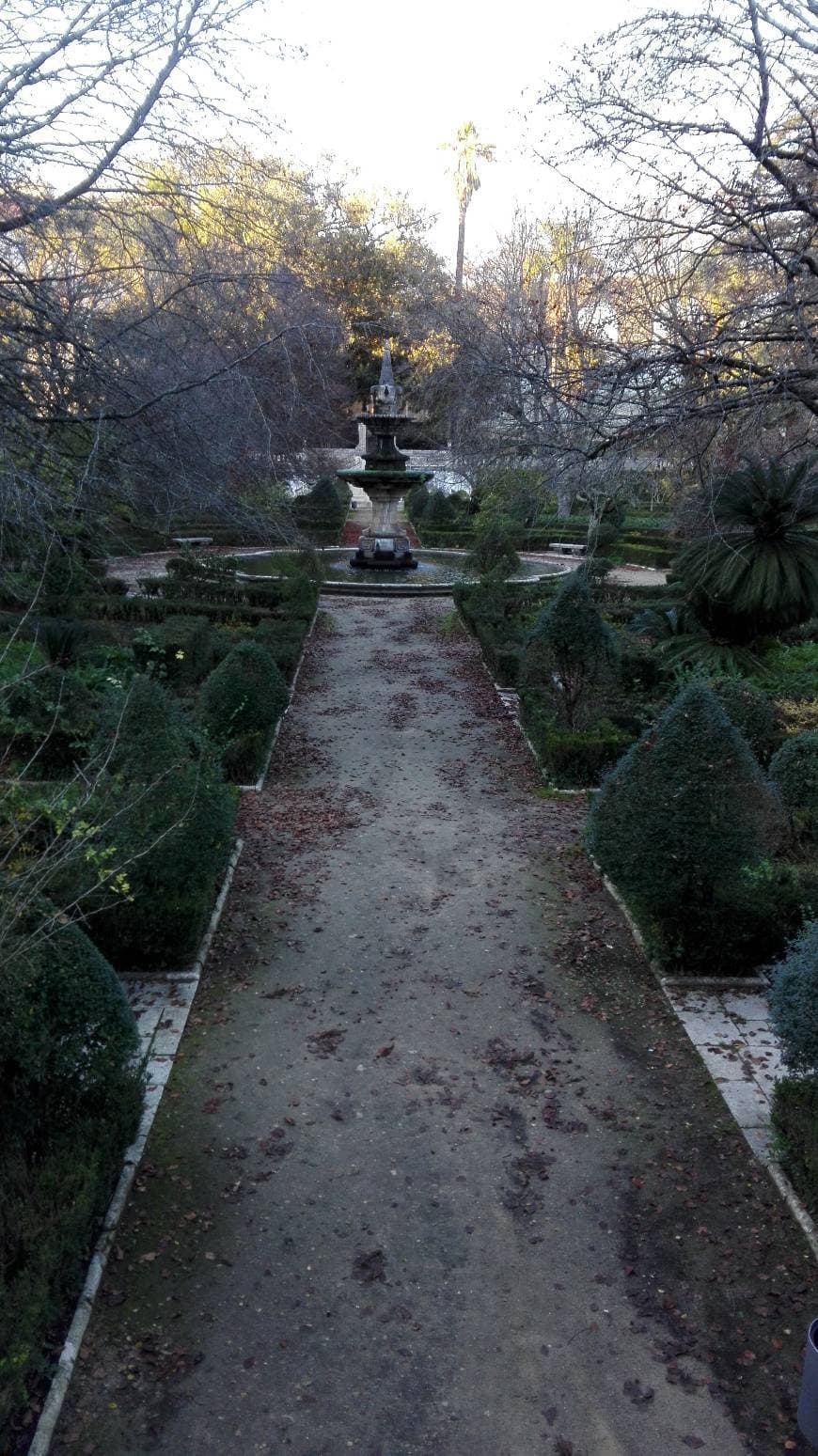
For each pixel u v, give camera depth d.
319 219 12.93
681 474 9.29
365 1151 4.88
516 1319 3.90
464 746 12.34
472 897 7.86
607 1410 3.51
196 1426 3.42
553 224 17.17
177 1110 5.17
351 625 20.12
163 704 6.78
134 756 6.47
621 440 8.14
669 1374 3.66
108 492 7.30
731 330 8.12
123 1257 4.16
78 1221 3.85
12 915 4.24
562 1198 4.57
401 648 18.14
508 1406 3.53
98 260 7.94
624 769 6.76
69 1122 4.38
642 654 13.62
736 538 12.98
